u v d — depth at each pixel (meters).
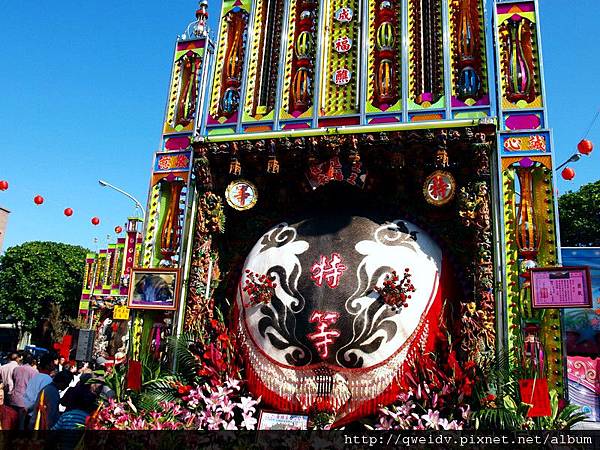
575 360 13.85
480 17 10.89
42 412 8.76
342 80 11.45
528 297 9.28
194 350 10.23
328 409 8.98
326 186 10.85
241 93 11.76
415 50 11.12
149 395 9.62
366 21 11.51
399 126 9.98
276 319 9.57
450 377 8.88
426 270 9.59
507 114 10.13
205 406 9.28
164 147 12.07
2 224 42.22
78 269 51.62
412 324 9.12
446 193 9.78
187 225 11.25
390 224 10.13
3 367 11.59
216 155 10.91
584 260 15.59
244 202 10.84
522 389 8.38
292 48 11.99
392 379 8.89
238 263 11.22
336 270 9.55
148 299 10.84
